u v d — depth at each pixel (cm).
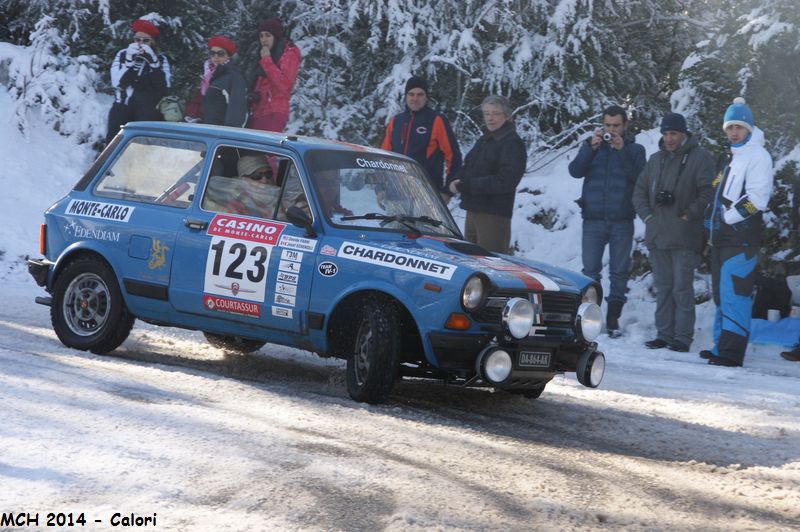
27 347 1980
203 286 1881
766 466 1493
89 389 1573
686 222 2731
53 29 4325
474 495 1198
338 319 1769
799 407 2003
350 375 1728
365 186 1897
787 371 2531
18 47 4434
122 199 2020
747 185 2531
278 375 1964
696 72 3591
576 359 1766
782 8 3403
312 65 4366
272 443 1343
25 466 1174
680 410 1902
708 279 3281
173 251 1914
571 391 2027
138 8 4503
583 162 2945
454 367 1659
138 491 1121
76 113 4203
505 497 1204
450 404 1812
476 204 2612
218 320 1880
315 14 4309
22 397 1479
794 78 3519
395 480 1226
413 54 4253
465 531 1068
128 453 1248
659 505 1232
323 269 1761
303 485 1179
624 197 2931
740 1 3603
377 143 4259
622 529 1126
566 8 4112
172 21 4400
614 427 1702
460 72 4216
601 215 2948
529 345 1692
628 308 3181
